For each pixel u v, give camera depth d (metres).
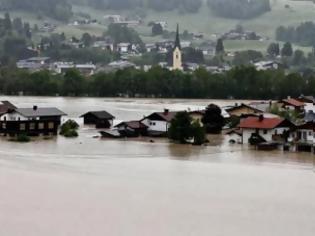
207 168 155.88
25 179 133.50
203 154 181.12
